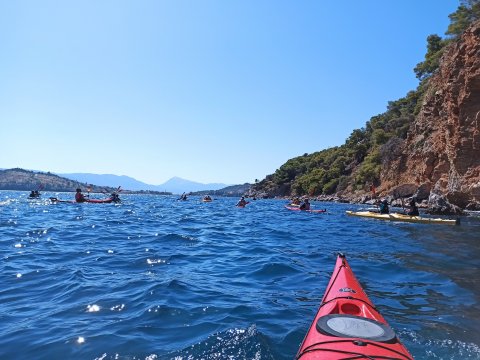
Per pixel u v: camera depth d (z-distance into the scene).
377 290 6.90
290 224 20.42
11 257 9.62
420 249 11.59
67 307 5.85
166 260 9.49
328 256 10.27
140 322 5.24
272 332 4.92
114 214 24.03
